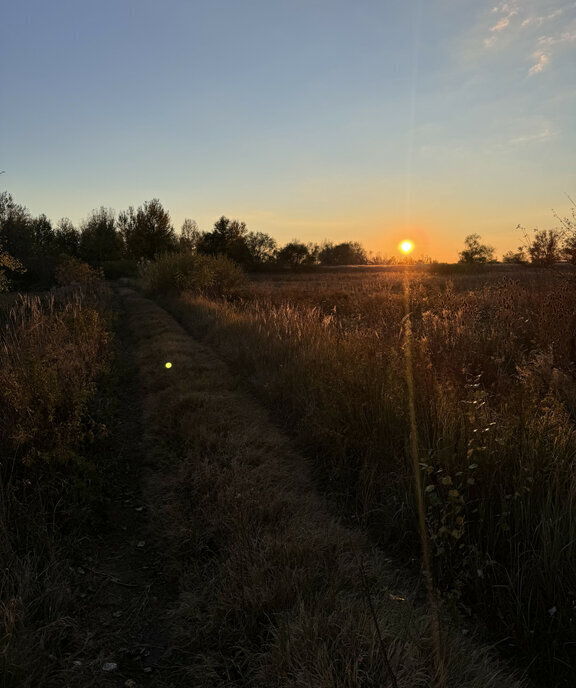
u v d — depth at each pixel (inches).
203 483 172.4
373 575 120.6
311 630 96.0
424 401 174.2
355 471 172.9
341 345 275.4
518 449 132.6
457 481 131.0
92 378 294.8
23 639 96.3
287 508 154.0
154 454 210.8
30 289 1461.6
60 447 169.5
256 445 207.2
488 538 119.6
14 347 237.1
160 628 112.2
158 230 2294.5
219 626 107.9
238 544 131.6
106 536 151.5
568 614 97.9
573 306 265.1
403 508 139.9
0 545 121.2
